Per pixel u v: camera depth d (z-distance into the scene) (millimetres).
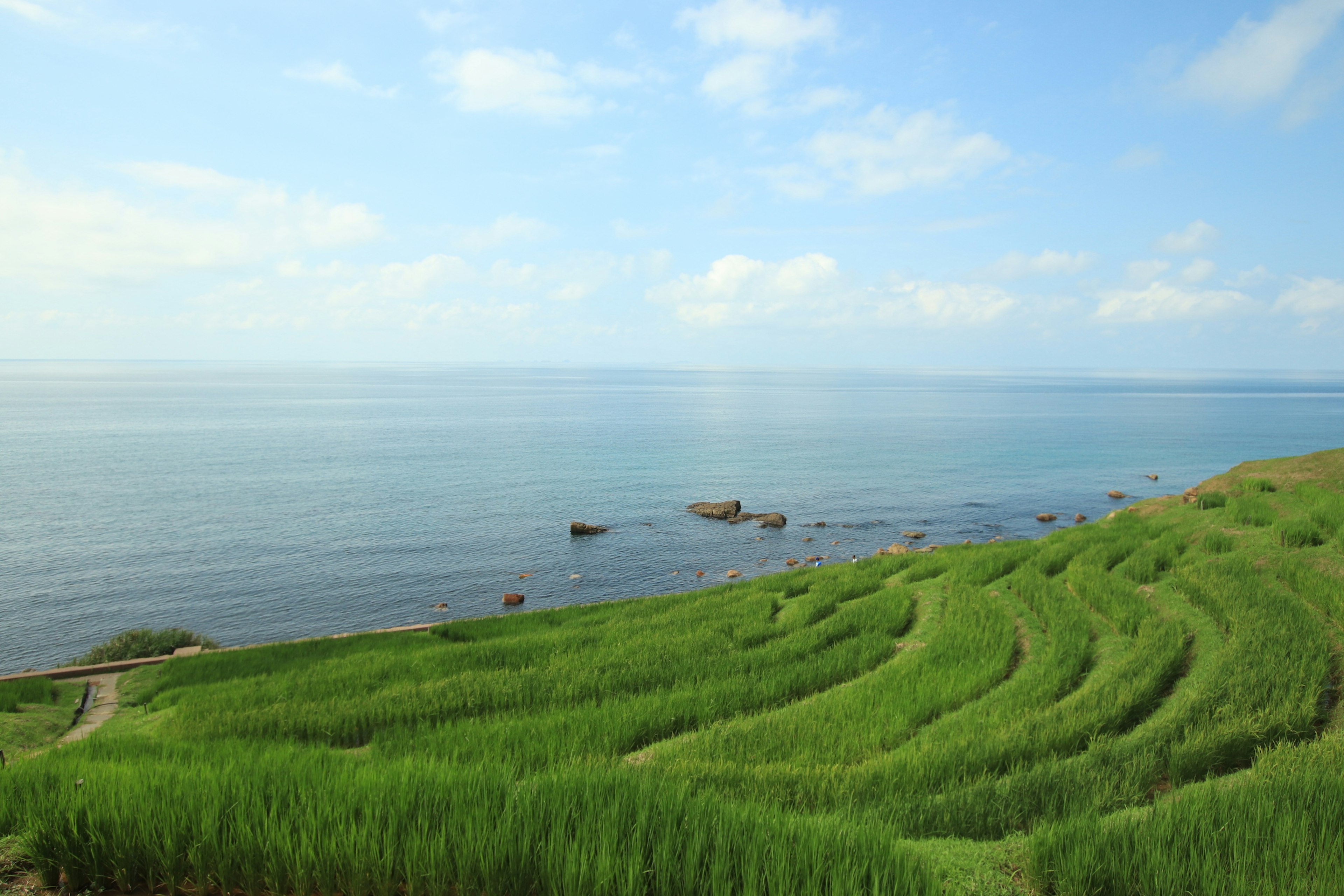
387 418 153250
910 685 11938
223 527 54062
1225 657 11086
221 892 5387
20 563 44750
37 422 133750
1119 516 27359
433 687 13898
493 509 60812
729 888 4859
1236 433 124688
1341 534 17000
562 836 5312
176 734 11758
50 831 5383
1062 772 7531
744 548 48031
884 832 5742
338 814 5609
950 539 50125
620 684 13797
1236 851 5262
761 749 9656
